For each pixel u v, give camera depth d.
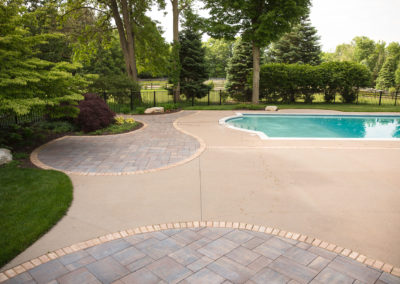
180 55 22.47
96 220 4.17
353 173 6.18
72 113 8.81
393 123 14.66
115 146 8.62
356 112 16.28
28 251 3.40
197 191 5.23
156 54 21.52
